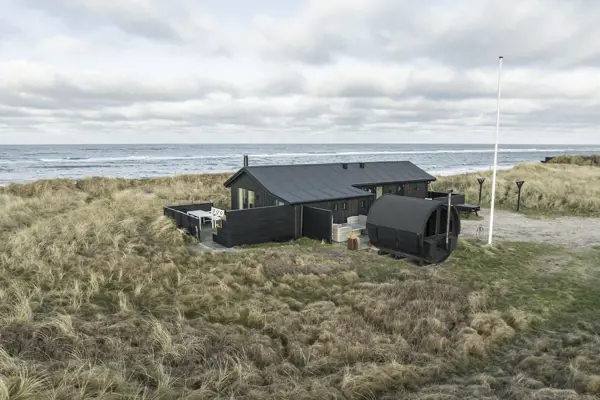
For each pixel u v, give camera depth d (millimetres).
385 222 15750
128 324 8547
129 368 6984
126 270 12047
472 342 9039
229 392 6750
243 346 8250
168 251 14492
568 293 12844
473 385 7379
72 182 33969
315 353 8414
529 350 8922
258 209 17547
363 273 14164
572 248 18344
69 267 11797
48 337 7535
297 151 195125
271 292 11773
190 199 29125
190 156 129625
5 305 8695
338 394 7016
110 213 19109
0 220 17312
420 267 15156
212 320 9820
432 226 16812
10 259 11914
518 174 40344
